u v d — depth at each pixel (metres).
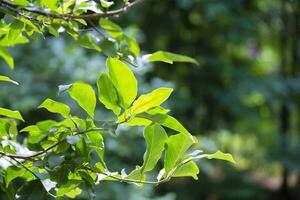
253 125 8.84
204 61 7.86
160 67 7.72
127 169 5.21
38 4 1.55
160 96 1.29
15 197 1.44
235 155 9.55
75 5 1.55
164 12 7.66
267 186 9.82
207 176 7.87
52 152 1.37
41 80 5.13
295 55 8.53
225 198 8.18
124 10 1.64
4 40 1.74
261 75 8.55
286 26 8.20
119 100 1.29
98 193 4.93
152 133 1.34
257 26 8.13
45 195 1.39
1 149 1.46
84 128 1.35
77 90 1.33
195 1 7.17
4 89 4.88
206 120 8.08
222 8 7.05
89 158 1.37
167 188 7.67
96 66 5.22
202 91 7.84
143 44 7.58
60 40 5.27
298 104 8.28
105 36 1.71
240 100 7.91
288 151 8.14
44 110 5.00
